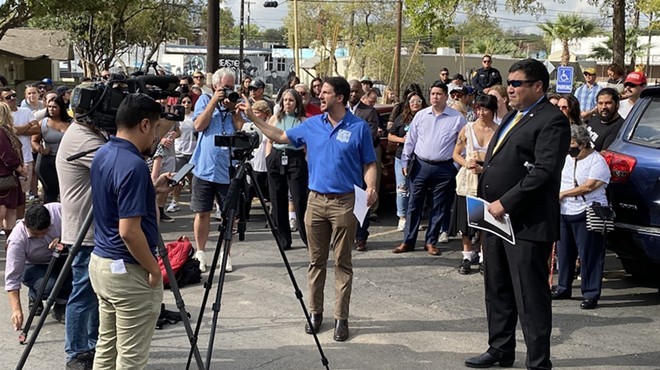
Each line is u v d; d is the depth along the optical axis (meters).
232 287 6.88
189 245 6.96
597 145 7.61
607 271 7.75
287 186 8.25
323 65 32.41
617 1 14.84
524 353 5.40
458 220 7.37
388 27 44.06
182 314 4.36
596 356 5.34
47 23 35.28
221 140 4.72
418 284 7.10
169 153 9.56
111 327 4.09
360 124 5.55
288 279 7.17
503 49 53.50
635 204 6.36
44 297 5.75
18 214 8.59
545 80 4.69
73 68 57.00
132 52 46.38
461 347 5.48
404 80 39.38
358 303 6.49
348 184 5.52
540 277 4.73
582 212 6.33
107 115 4.52
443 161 7.92
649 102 6.68
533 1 17.98
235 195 4.66
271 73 40.09
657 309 6.43
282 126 8.29
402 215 9.43
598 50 41.59
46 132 8.38
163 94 4.75
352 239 5.59
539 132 4.62
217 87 6.88
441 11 18.89
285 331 5.78
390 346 5.49
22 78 34.12
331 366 5.11
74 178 4.71
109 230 3.81
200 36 56.56
